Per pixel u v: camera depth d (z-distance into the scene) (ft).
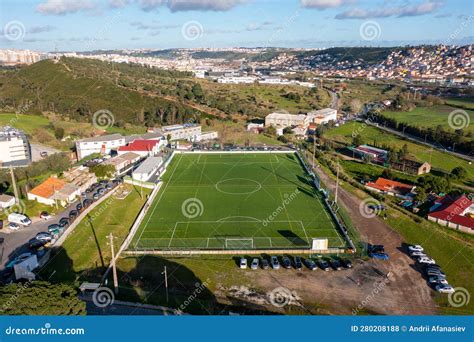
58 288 132.46
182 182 329.11
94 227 232.32
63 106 625.41
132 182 315.17
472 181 351.05
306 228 241.14
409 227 246.06
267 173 355.56
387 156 404.77
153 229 238.89
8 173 323.98
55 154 379.55
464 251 219.61
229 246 217.77
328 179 344.69
